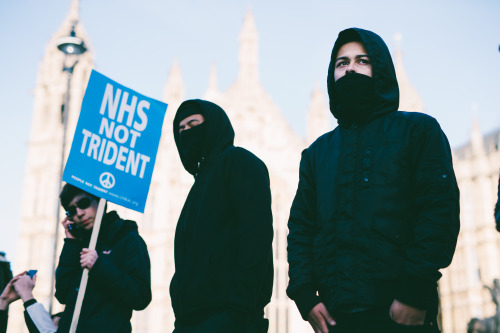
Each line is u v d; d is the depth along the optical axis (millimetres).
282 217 47125
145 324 43250
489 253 57906
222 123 4277
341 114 3502
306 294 3248
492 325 9336
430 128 3273
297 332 44094
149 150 5527
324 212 3346
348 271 3111
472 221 60469
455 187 3139
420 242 2957
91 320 4992
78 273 5422
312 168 3670
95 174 5230
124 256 5324
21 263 45094
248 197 3795
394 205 3154
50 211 46281
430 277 2887
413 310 2861
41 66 51156
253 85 49594
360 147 3373
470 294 57219
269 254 3732
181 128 4324
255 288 3570
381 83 3459
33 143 49062
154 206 46125
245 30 50938
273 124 49094
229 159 3973
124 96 5516
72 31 19375
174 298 3801
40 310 5566
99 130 5332
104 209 5609
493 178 60281
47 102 50375
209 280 3691
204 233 3818
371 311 3020
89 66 50844
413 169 3234
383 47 3541
